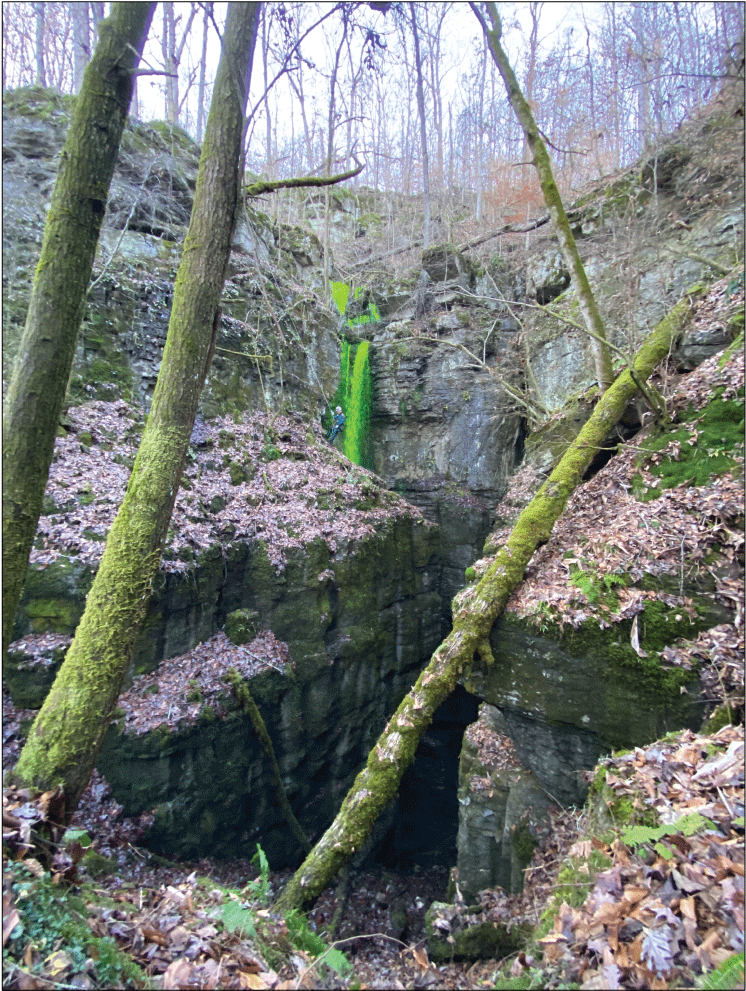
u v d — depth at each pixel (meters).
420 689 6.02
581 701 5.54
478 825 6.81
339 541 10.37
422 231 21.84
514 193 21.86
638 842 2.97
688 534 5.60
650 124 14.54
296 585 9.42
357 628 10.38
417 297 16.77
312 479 11.27
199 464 9.80
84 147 3.33
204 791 7.27
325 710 9.53
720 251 9.95
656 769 3.72
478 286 16.75
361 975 3.35
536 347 13.75
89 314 9.31
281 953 2.89
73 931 2.35
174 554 7.75
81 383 9.02
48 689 6.37
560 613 5.72
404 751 5.74
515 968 2.87
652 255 11.20
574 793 5.87
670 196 12.34
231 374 11.41
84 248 3.39
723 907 2.44
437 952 4.84
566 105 19.97
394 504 12.77
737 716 4.34
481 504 15.58
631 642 5.23
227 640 8.45
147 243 10.82
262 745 8.23
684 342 8.20
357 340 16.81
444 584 15.50
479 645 6.16
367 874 10.09
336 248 20.67
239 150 4.18
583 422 10.47
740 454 6.12
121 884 4.99
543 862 5.64
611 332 11.38
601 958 2.47
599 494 7.20
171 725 6.81
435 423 16.25
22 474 3.21
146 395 9.91
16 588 3.20
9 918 2.22
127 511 3.89
